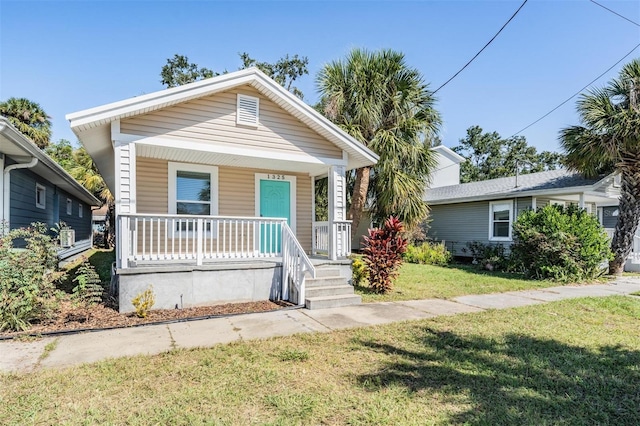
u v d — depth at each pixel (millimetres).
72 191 13883
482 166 45219
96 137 7258
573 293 8500
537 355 4250
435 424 2742
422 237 15945
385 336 4961
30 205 9320
